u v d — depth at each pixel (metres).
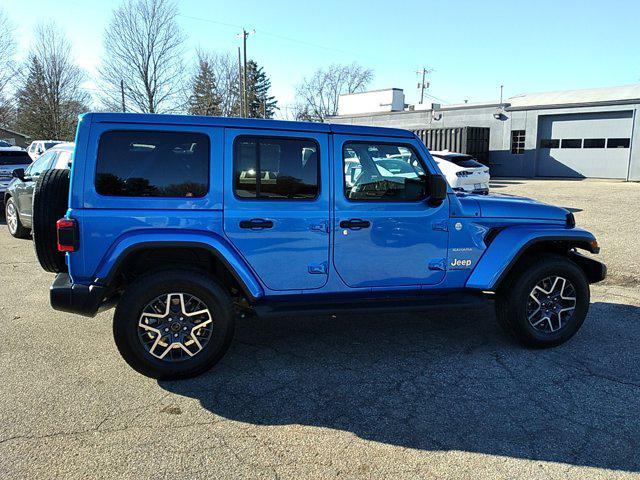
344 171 4.16
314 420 3.40
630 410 3.57
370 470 2.87
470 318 5.51
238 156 3.93
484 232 4.52
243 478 2.79
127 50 43.31
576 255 4.97
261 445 3.10
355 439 3.18
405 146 4.32
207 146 3.88
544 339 4.62
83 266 3.71
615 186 21.28
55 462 2.89
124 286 4.12
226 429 3.27
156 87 45.00
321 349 4.62
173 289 3.81
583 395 3.78
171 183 3.83
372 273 4.29
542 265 4.55
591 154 25.84
